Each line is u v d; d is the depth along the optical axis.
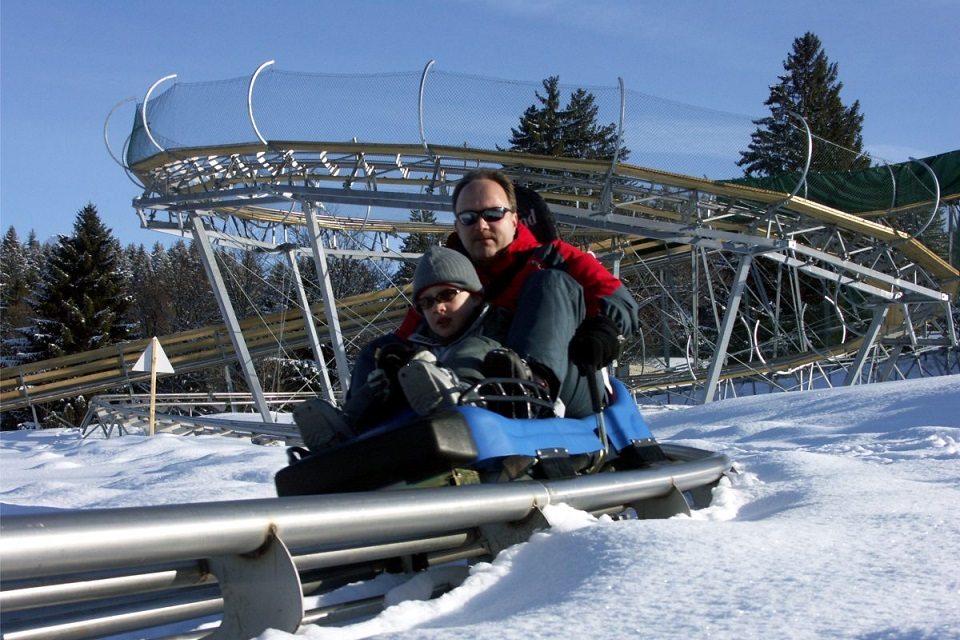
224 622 1.90
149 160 18.88
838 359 28.78
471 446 2.68
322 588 2.38
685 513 3.40
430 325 3.43
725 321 20.66
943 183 25.88
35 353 54.47
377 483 2.71
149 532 1.57
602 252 25.98
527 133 40.12
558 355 3.17
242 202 19.28
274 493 6.30
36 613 1.91
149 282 64.81
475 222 3.68
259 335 29.48
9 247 92.62
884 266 24.19
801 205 19.91
